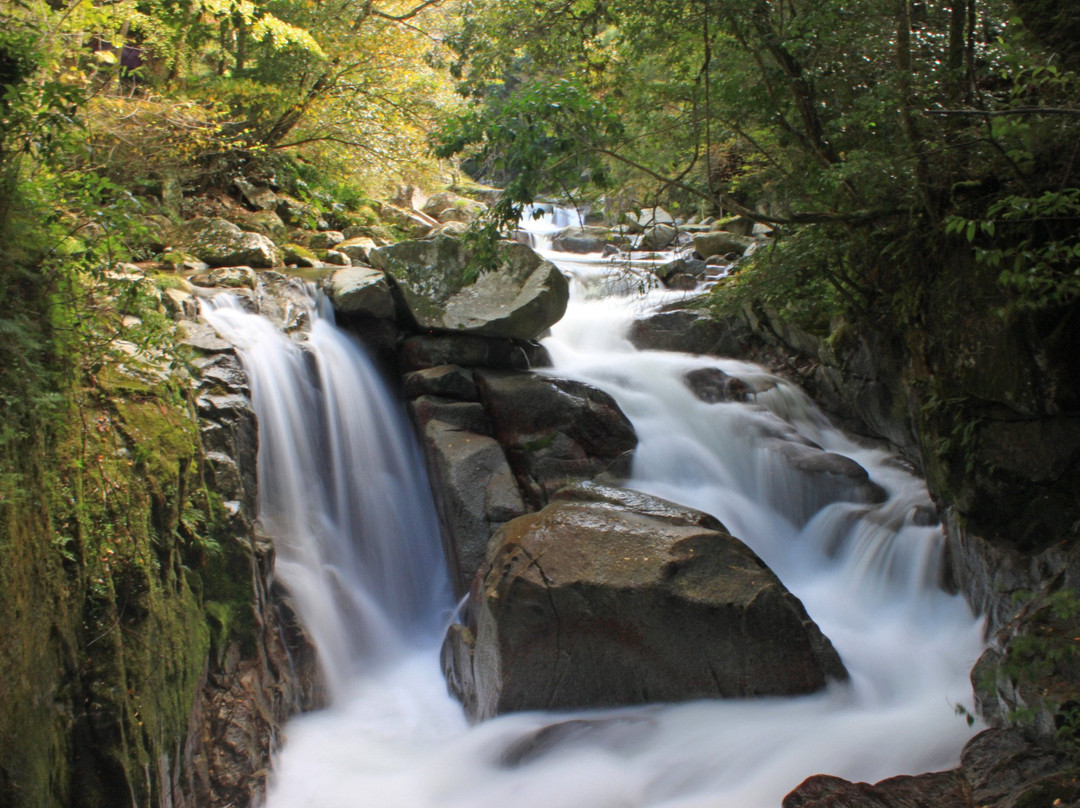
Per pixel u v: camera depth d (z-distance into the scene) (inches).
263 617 235.5
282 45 384.5
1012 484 246.4
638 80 295.1
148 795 159.0
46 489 156.1
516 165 256.4
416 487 333.4
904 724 220.7
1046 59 219.1
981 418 252.4
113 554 167.9
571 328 432.5
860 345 335.3
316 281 360.5
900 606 285.9
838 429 384.2
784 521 333.1
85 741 150.7
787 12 261.1
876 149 251.3
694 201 343.3
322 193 539.8
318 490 303.9
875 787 179.0
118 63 408.5
